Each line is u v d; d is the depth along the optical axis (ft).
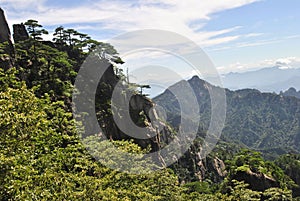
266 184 152.87
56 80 132.16
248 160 177.37
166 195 72.64
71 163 62.59
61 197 46.62
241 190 125.59
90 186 51.44
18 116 43.70
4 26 137.90
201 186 141.90
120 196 59.16
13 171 38.96
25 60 142.72
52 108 77.87
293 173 250.78
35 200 41.29
